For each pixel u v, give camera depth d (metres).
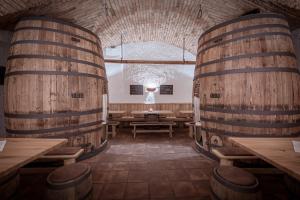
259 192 1.67
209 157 3.86
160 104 8.44
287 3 3.30
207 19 4.97
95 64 4.08
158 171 3.22
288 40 3.12
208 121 3.74
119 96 8.38
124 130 7.56
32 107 3.18
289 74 2.99
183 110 8.48
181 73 8.55
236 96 3.20
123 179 2.91
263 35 3.11
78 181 1.80
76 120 3.61
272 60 3.00
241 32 3.29
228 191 1.71
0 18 3.49
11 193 2.19
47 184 1.75
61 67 3.42
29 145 2.07
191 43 7.23
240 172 1.93
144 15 5.61
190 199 2.36
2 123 4.28
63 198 1.71
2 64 4.23
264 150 1.81
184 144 5.15
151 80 8.45
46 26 3.42
